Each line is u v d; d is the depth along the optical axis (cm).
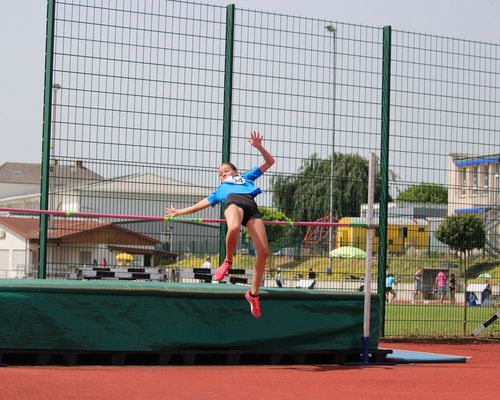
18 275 3067
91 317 968
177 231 1280
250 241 1326
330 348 1080
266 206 1305
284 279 1345
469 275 1506
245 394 761
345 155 1357
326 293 1083
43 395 696
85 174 1230
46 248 1215
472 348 1392
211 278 1223
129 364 1002
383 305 1413
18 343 938
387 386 852
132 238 1253
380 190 1376
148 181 1253
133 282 1043
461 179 1439
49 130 1212
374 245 1427
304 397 755
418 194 1439
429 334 1519
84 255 1238
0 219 3425
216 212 1317
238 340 1030
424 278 1527
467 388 850
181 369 959
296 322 1062
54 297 954
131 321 984
